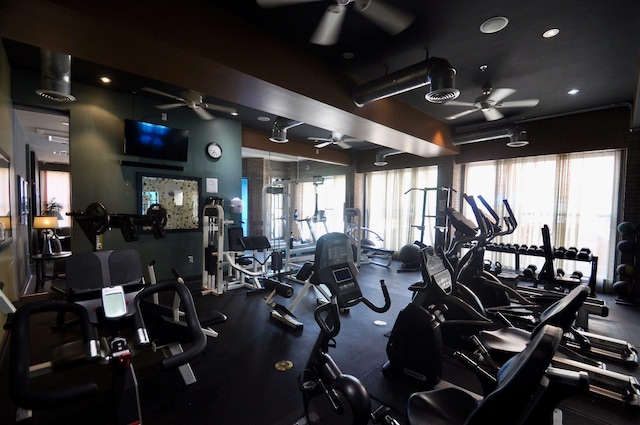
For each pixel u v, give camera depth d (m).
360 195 8.59
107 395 2.18
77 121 4.03
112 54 2.34
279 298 4.49
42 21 1.92
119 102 4.35
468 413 1.39
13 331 1.09
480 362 2.52
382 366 2.62
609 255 4.77
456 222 3.19
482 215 3.08
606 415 2.03
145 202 4.64
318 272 1.80
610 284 4.75
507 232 3.54
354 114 3.66
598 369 2.25
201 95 4.07
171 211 4.93
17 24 1.95
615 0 2.26
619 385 2.13
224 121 5.54
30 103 3.68
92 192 4.16
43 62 2.69
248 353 2.81
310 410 1.98
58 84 2.75
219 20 2.45
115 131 4.32
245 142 6.16
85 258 1.75
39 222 4.53
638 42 2.82
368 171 8.20
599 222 4.84
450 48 2.98
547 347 0.96
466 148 6.17
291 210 5.87
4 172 2.96
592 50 2.98
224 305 4.14
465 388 2.32
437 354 2.26
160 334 2.28
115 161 4.35
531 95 4.13
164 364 1.14
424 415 1.37
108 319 1.38
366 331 3.33
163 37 2.16
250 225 8.98
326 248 1.83
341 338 3.15
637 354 2.79
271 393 2.22
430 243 7.05
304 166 9.77
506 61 3.23
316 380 1.76
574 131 4.84
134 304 1.50
